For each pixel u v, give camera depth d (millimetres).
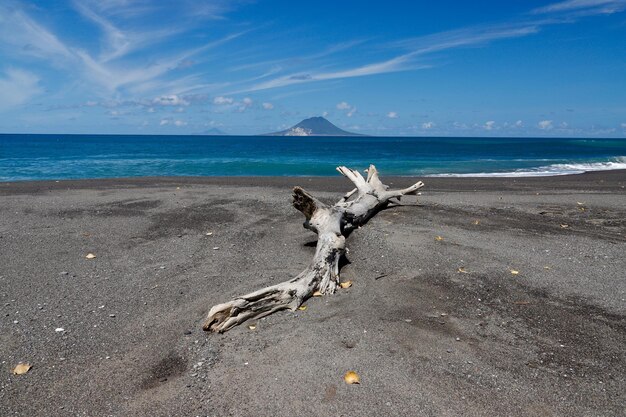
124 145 78688
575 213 10758
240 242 7898
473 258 6891
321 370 3838
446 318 4891
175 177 20906
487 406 3395
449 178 21359
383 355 4090
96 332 4582
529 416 3297
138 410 3365
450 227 8844
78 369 3916
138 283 5965
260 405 3389
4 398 3500
